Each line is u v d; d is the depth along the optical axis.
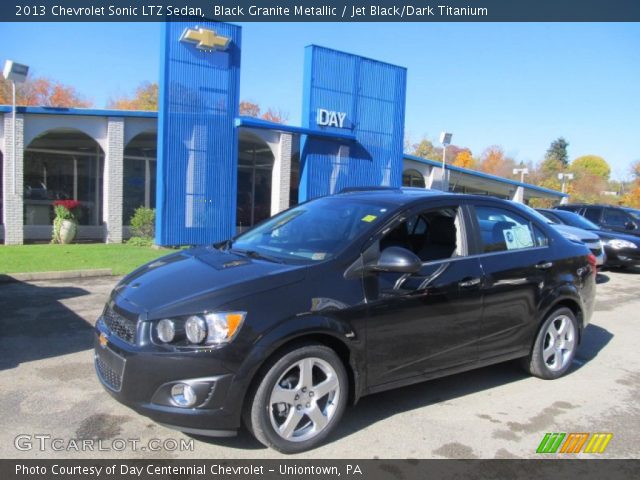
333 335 3.64
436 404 4.54
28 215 16.80
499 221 4.97
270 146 17.84
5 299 7.41
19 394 4.28
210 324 3.32
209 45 13.94
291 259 4.03
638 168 84.62
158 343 3.34
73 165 17.53
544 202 52.88
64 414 3.96
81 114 14.62
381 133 18.62
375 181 18.67
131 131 15.62
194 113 14.22
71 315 6.64
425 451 3.71
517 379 5.25
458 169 25.27
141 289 3.75
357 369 3.82
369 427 4.04
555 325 5.32
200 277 3.73
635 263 13.20
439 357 4.31
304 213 4.89
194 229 14.48
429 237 4.68
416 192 4.92
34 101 45.22
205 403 3.29
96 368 3.86
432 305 4.18
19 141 13.96
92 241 16.06
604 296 10.22
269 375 3.43
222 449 3.57
